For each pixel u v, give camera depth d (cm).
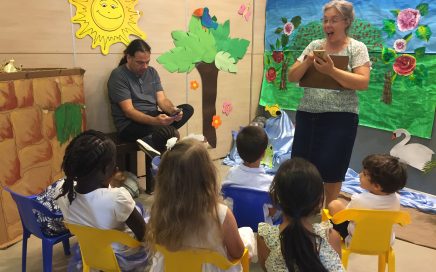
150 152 270
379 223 160
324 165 246
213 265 129
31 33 276
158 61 354
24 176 236
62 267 212
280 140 401
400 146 332
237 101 435
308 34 393
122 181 298
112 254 147
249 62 435
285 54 419
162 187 129
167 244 127
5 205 225
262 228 141
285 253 125
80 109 283
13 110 224
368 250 169
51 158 257
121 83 308
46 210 167
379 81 340
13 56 270
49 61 288
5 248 228
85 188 150
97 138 151
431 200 309
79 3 296
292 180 127
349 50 232
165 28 354
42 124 247
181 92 379
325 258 127
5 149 221
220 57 405
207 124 409
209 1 382
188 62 378
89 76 312
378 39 336
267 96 448
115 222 152
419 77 314
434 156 315
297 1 398
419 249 238
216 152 426
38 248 230
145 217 185
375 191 181
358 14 347
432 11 300
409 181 333
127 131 307
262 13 433
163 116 301
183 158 127
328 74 217
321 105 241
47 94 250
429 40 304
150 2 338
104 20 312
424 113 315
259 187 191
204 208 127
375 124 349
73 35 297
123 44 328
